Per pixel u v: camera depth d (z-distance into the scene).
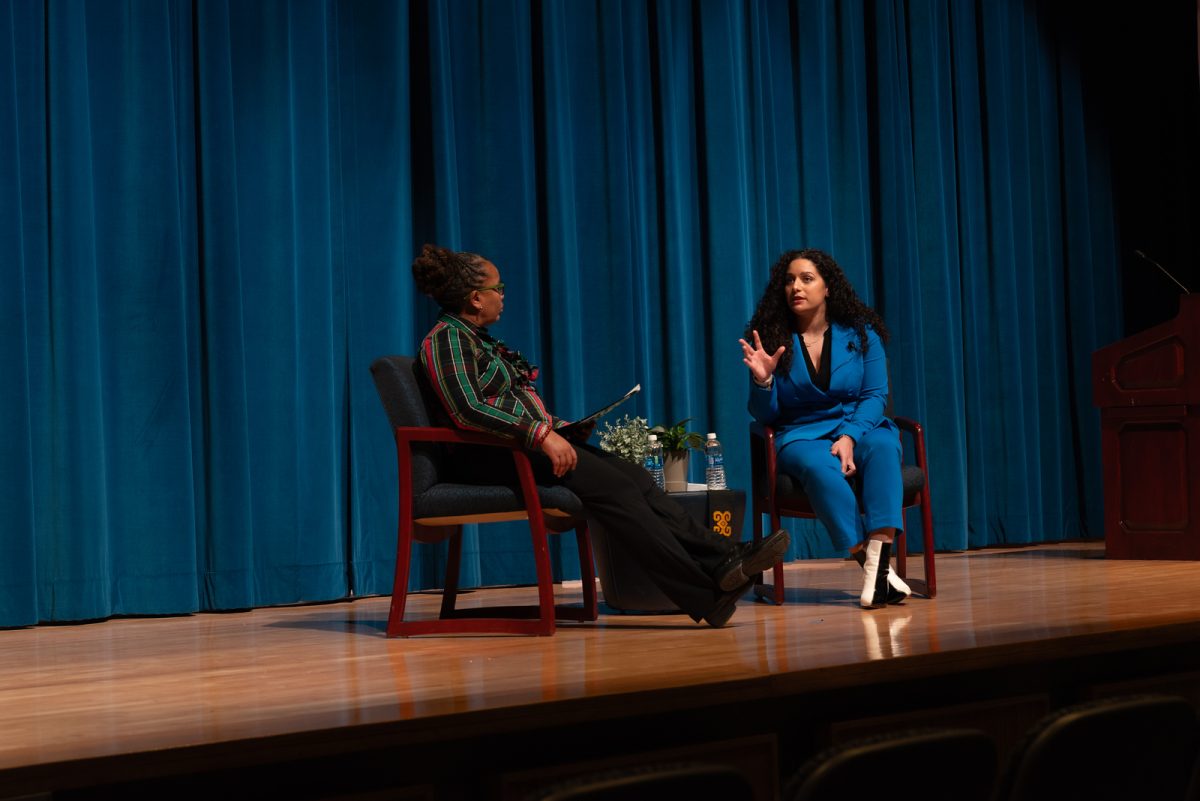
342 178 6.71
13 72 5.75
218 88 6.27
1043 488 9.51
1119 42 9.93
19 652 4.77
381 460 6.76
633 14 7.75
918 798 1.69
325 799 2.80
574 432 4.86
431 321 6.98
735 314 7.95
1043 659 3.88
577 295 7.36
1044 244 9.55
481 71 7.13
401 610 4.71
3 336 5.71
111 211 6.05
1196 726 1.90
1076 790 1.78
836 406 5.68
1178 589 5.40
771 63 8.40
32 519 5.74
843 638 4.08
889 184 8.73
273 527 6.40
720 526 5.52
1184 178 9.97
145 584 6.04
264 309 6.41
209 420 6.25
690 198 7.99
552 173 7.32
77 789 2.65
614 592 5.26
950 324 8.89
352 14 6.77
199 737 2.74
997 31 9.30
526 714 3.00
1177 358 7.00
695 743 3.31
